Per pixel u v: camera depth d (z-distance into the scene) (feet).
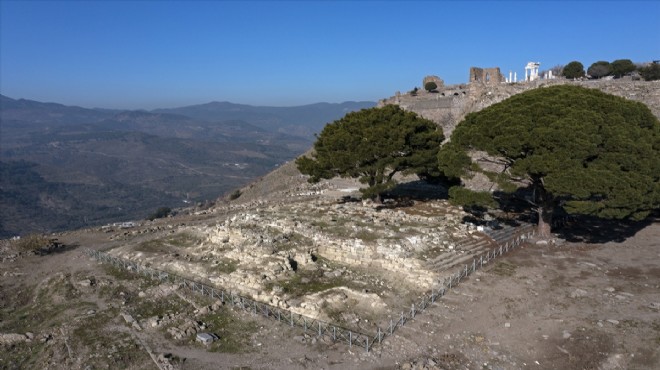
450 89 426.10
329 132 200.64
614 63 343.26
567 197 157.69
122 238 186.50
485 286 119.44
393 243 140.46
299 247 143.33
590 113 134.72
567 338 96.53
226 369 90.53
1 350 103.76
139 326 108.06
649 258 137.49
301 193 260.01
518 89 328.29
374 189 184.96
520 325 102.47
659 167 133.59
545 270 129.18
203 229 178.40
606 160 132.57
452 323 103.91
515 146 134.72
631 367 87.61
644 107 153.38
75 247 175.42
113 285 132.26
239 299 117.91
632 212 137.08
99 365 92.79
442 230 156.76
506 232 159.74
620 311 105.09
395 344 96.99
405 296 116.06
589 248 147.33
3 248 172.24
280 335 102.06
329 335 100.78
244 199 319.68
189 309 116.67
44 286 136.26
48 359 96.73
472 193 148.56
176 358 94.38
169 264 144.36
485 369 89.76
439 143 192.75
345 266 134.10
